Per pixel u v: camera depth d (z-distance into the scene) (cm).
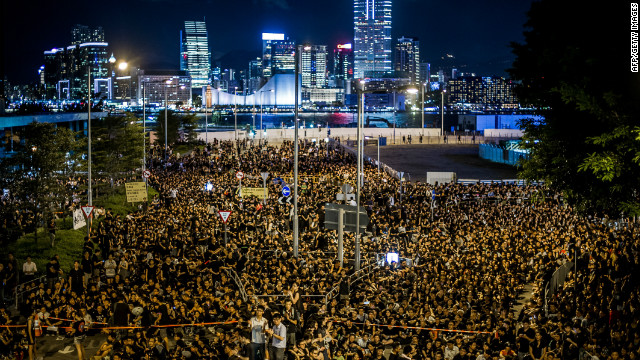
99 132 6094
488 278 2759
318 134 13788
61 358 2123
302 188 5903
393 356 1864
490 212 5181
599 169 1404
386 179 6931
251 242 3519
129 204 5888
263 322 1582
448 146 12700
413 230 4275
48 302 2378
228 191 5684
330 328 1972
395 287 2786
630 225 4184
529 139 1677
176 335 1991
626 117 1327
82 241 4141
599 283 2717
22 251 3716
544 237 3759
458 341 1947
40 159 3903
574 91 1352
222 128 19238
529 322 2258
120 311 2203
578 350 2062
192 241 3603
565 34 1427
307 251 3562
